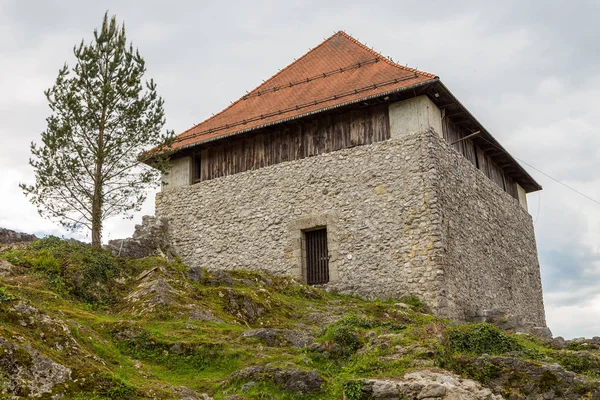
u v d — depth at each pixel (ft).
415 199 59.21
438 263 56.24
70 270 45.44
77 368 26.53
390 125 62.75
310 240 65.41
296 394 30.04
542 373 32.73
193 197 73.26
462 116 66.64
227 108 78.02
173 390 28.86
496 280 68.80
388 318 49.88
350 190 63.16
